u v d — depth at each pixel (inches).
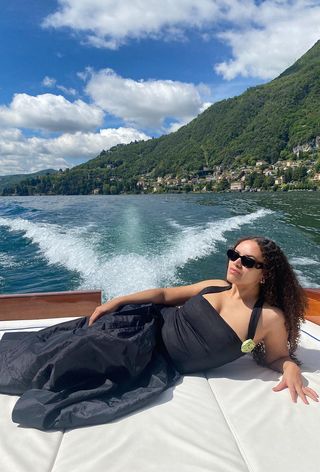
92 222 637.3
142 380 72.9
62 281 289.9
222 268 322.3
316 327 110.5
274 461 54.0
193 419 63.1
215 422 62.4
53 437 59.1
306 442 57.8
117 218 714.8
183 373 79.3
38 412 61.6
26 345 75.4
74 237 463.5
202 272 310.7
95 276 300.5
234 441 58.1
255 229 568.7
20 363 70.1
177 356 77.0
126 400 65.6
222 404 68.2
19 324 114.0
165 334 78.2
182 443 57.1
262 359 81.6
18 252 391.2
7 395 70.7
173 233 502.3
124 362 68.7
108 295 258.7
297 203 1217.4
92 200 1609.3
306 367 83.0
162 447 56.2
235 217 742.5
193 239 453.7
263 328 74.4
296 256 391.2
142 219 695.7
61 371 66.0
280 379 76.2
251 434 59.6
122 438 58.2
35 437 58.8
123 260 343.3
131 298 83.9
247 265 73.6
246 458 54.6
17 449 56.1
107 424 61.8
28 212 858.1
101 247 400.2
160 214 811.4
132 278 293.1
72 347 65.5
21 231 529.7
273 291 76.2
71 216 756.0
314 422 62.3
